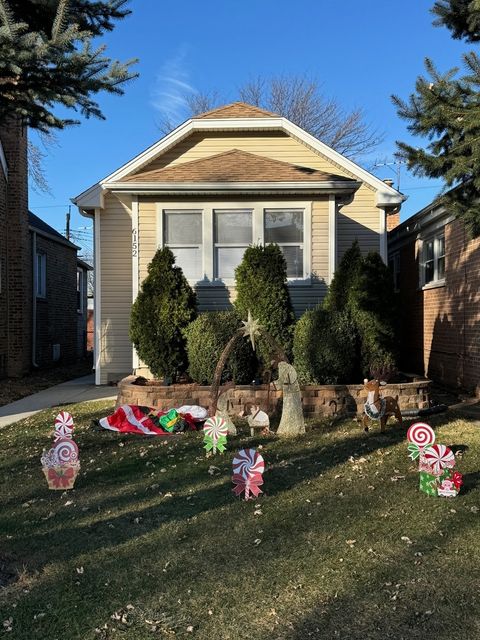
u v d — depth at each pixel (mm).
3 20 3877
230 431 6633
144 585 3102
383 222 12469
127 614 2820
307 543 3584
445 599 2875
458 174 6164
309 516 4039
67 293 19672
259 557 3402
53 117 4660
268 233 9836
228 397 6883
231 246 9820
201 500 4449
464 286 10148
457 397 9594
